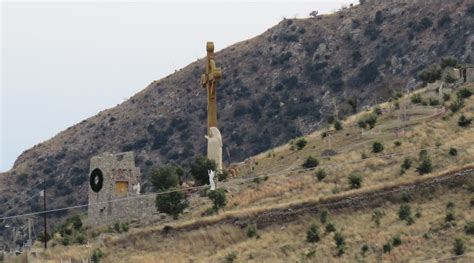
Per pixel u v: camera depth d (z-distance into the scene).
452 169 168.38
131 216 180.38
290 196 176.00
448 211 157.00
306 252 154.75
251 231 164.38
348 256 150.38
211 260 158.25
